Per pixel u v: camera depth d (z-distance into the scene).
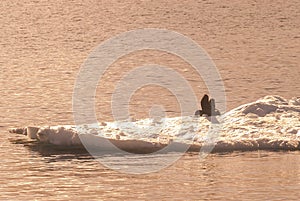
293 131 72.31
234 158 69.06
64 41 183.00
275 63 144.75
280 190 61.56
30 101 104.94
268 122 73.81
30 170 67.44
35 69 139.50
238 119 74.50
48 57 156.00
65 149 72.62
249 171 65.94
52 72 135.50
